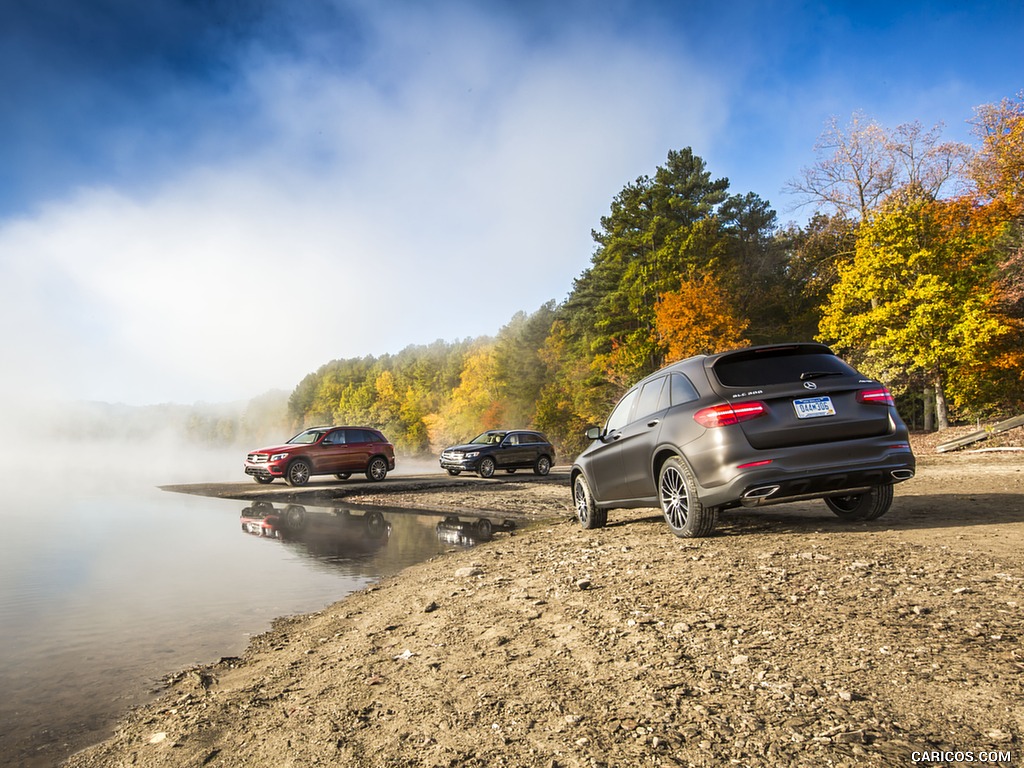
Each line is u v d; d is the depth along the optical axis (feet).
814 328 123.24
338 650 11.92
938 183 89.10
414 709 8.53
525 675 9.34
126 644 13.07
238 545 25.80
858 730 6.68
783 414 16.35
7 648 12.84
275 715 8.86
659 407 19.74
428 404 323.78
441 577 17.84
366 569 20.74
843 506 20.38
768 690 7.89
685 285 107.96
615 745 6.89
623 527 23.44
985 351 69.00
